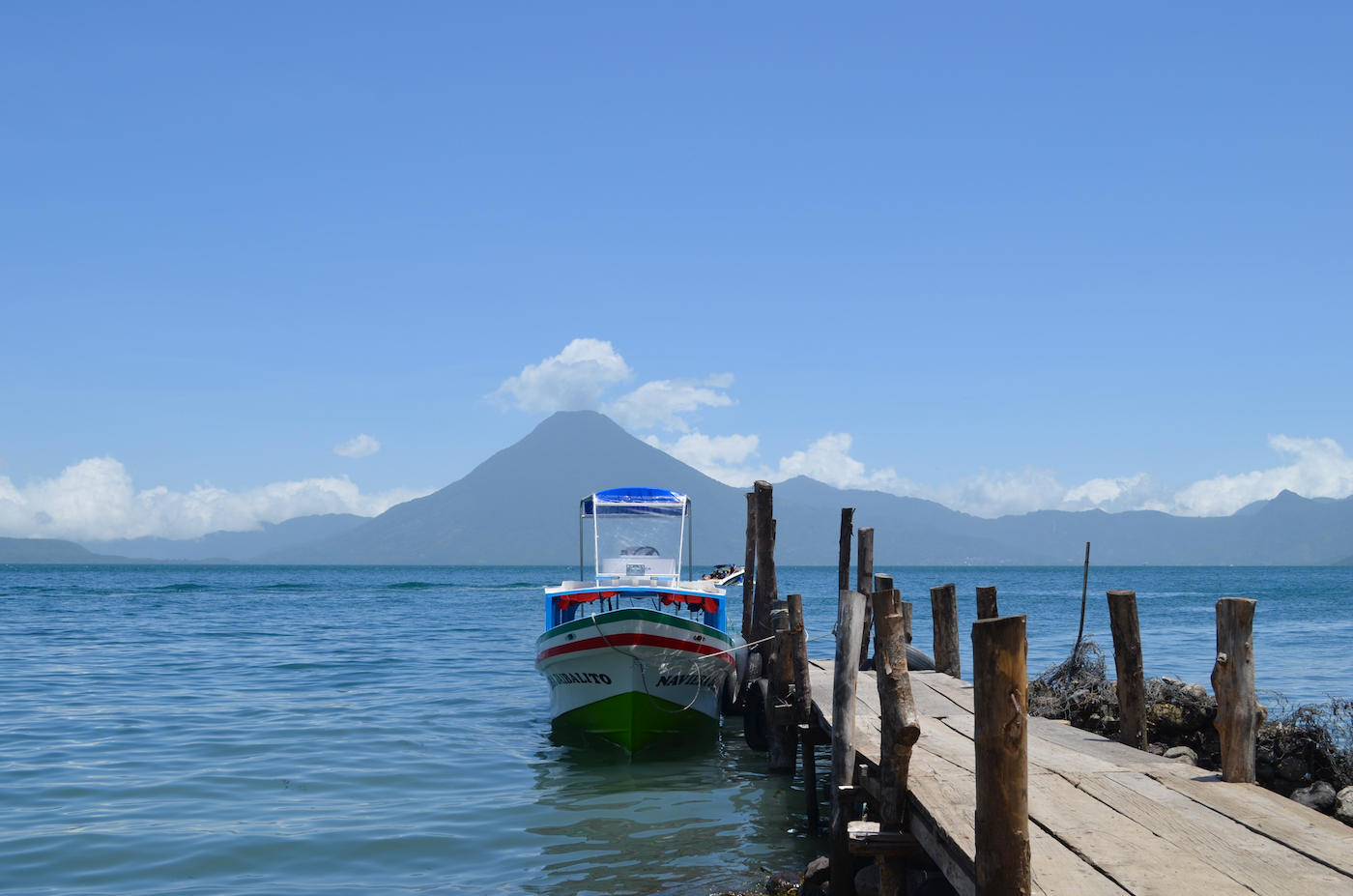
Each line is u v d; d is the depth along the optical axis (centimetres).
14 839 1087
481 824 1197
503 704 2161
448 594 9075
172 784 1348
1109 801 702
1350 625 4562
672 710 1642
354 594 8906
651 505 1975
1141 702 989
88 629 4228
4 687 2292
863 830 683
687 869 1024
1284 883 526
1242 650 780
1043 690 1320
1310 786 950
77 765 1455
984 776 487
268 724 1831
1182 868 552
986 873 483
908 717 667
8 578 14675
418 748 1648
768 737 1520
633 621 1535
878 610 703
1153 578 16025
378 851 1077
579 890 953
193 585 11431
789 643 1492
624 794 1371
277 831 1138
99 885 949
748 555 2370
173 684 2377
